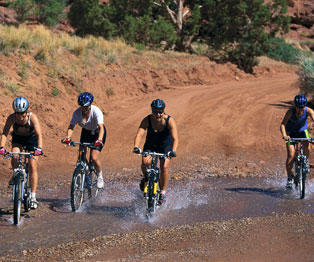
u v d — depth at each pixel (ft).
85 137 31.58
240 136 58.65
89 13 122.93
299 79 79.36
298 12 244.83
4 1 162.81
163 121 28.04
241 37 137.08
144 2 130.82
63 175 41.34
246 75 132.05
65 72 71.26
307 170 31.71
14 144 28.19
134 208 30.07
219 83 113.70
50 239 23.54
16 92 57.93
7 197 32.68
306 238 23.08
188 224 26.03
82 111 30.17
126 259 20.48
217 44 135.54
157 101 27.02
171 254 21.15
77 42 86.63
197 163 45.91
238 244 22.45
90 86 74.33
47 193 34.42
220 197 32.86
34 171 28.66
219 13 133.49
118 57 94.17
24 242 23.08
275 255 20.86
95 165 31.50
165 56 114.42
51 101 61.21
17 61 64.28
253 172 41.96
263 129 62.39
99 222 26.71
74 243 22.70
